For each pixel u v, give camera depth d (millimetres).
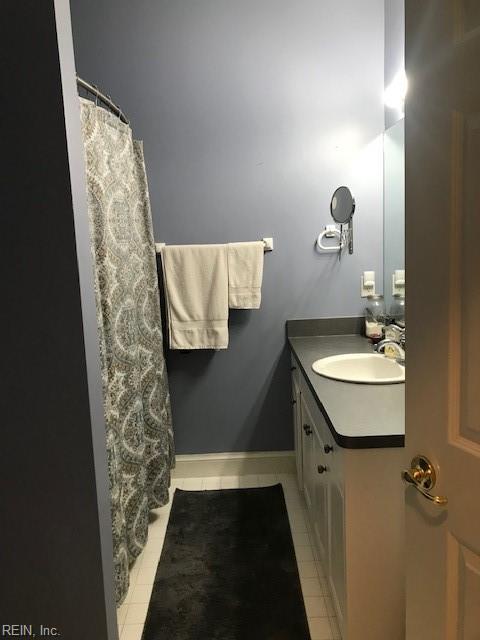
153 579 1990
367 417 1468
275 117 2627
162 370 2508
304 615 1755
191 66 2592
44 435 1152
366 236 2713
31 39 1034
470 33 738
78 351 1123
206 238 2711
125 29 2566
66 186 1073
